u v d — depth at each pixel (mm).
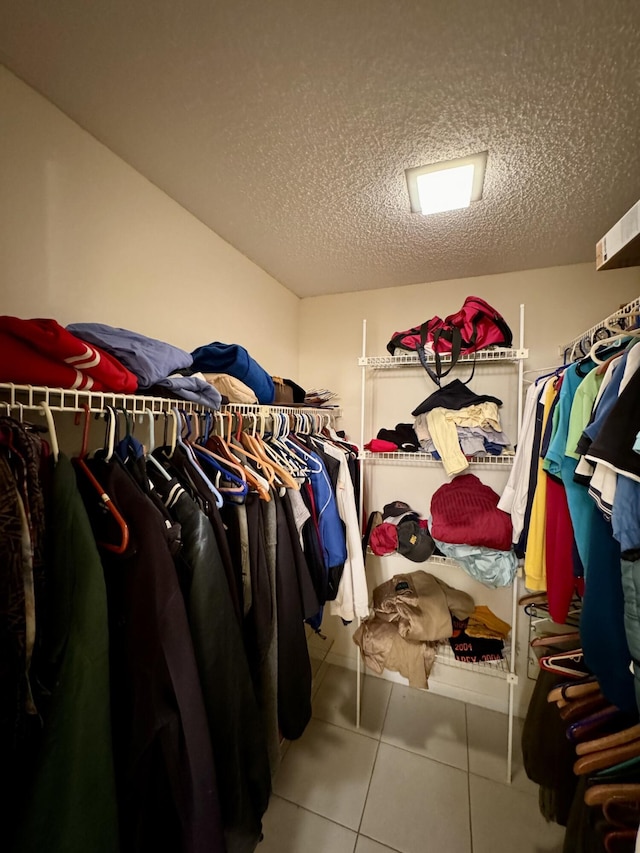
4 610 473
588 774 875
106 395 719
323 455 1425
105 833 520
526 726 1362
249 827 734
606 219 1361
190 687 615
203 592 692
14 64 803
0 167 810
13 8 685
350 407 2160
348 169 1135
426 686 1459
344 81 833
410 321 2039
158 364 831
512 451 1546
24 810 477
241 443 1152
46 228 903
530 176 1139
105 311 1060
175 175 1175
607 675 769
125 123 966
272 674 954
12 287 838
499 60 776
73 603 536
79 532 559
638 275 1651
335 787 1320
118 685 611
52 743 497
